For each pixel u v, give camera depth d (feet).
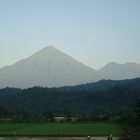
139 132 232.12
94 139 219.82
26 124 351.67
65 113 505.25
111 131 261.65
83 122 375.25
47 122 380.58
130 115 310.45
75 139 220.64
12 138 223.71
